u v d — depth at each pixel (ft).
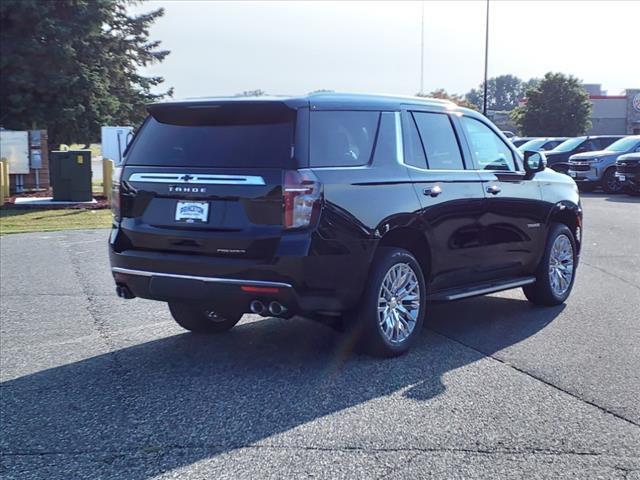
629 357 20.06
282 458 13.84
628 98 194.90
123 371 19.11
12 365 19.66
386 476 13.10
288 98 18.38
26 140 73.00
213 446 14.40
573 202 27.07
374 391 17.43
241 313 18.72
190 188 18.51
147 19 114.32
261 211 17.71
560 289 26.66
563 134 173.68
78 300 27.61
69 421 15.74
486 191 22.88
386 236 19.75
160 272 18.71
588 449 14.25
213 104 18.71
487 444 14.44
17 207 61.67
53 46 80.43
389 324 19.93
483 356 20.25
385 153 19.98
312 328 23.44
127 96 108.58
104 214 57.88
